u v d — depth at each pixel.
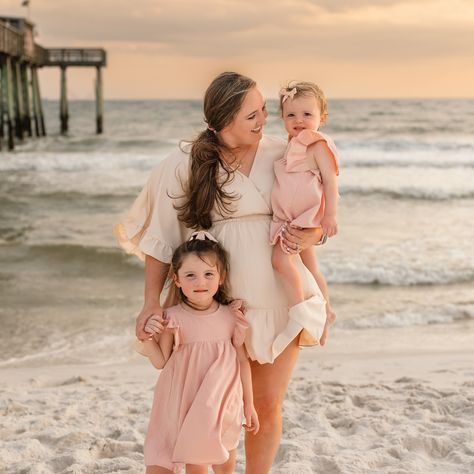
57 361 7.47
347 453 4.12
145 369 7.05
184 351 3.01
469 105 80.81
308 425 4.76
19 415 5.19
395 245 12.83
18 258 12.38
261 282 3.08
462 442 4.26
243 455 4.15
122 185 21.50
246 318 3.08
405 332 8.48
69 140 37.75
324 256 11.84
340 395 5.44
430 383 5.88
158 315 3.00
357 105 80.50
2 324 8.73
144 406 5.29
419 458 4.03
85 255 12.59
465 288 10.38
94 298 10.01
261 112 3.04
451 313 9.18
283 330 3.11
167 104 105.25
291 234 3.02
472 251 12.38
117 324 8.82
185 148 3.12
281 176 3.08
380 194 19.80
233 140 3.05
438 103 86.94
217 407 2.94
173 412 3.00
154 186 3.16
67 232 14.61
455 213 16.84
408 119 57.09
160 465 2.98
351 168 26.14
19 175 23.84
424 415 4.82
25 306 9.57
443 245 12.88
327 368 6.74
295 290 3.06
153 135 45.31
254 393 3.17
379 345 7.93
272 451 3.16
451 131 45.50
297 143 3.05
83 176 23.69
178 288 3.17
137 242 3.27
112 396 5.68
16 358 7.56
